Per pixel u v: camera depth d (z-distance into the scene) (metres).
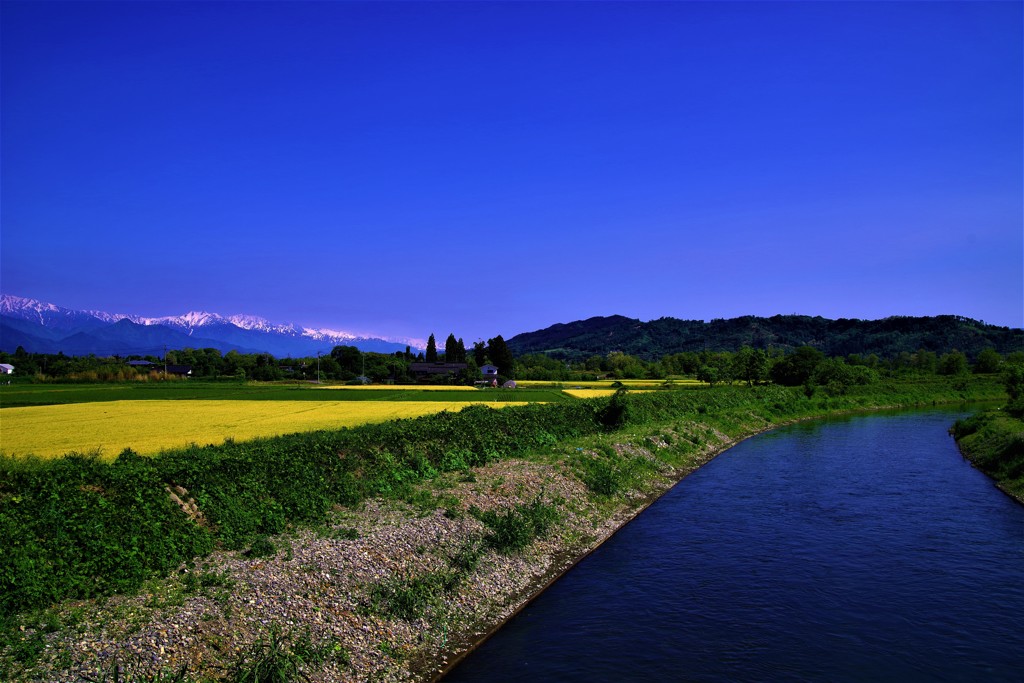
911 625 19.98
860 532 29.84
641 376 183.50
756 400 89.75
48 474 17.44
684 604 21.73
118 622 14.56
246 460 22.44
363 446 28.45
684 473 44.94
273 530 20.64
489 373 163.75
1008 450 43.41
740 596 22.38
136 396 96.44
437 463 32.22
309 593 17.88
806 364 121.25
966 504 35.00
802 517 32.62
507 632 19.70
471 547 23.41
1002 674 16.98
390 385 144.50
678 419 65.25
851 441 60.72
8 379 132.88
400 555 21.22
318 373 167.00
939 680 16.69
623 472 39.53
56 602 14.70
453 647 18.23
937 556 26.42
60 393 100.12
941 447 56.31
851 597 22.20
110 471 18.69
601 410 55.53
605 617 20.77
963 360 156.88
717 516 33.09
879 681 16.66
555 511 29.61
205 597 16.30
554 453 39.41
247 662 14.45
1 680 12.10
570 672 17.14
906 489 38.88
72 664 12.98
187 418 63.09
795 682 16.58
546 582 23.66
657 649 18.47
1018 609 21.14
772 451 54.97
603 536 29.36
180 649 14.24
